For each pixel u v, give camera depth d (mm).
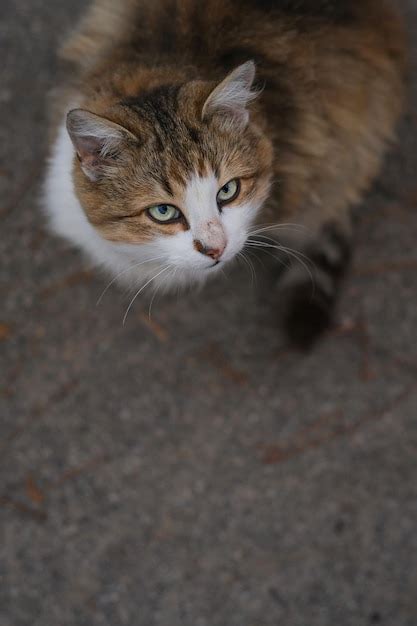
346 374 1131
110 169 916
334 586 1098
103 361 1124
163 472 1110
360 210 1150
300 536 1105
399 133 1155
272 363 1131
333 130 1010
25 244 1131
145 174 913
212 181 917
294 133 979
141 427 1117
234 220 933
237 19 973
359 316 1141
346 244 1109
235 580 1096
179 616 1088
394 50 1044
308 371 1131
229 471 1112
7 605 1086
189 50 961
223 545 1101
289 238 1062
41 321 1126
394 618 1093
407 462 1118
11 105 1146
